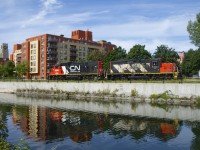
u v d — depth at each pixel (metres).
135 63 60.81
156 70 57.75
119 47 93.38
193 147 22.05
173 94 46.31
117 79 63.34
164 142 23.47
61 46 115.25
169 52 91.19
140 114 36.34
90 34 133.00
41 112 39.03
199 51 84.25
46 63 110.50
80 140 24.09
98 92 55.97
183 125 29.56
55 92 62.97
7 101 52.72
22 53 120.75
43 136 25.39
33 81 69.81
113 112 38.34
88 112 38.62
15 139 24.28
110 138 24.84
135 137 25.05
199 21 60.00
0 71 109.88
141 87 50.03
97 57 98.94
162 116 34.62
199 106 42.22
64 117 34.94
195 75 91.62
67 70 71.44
